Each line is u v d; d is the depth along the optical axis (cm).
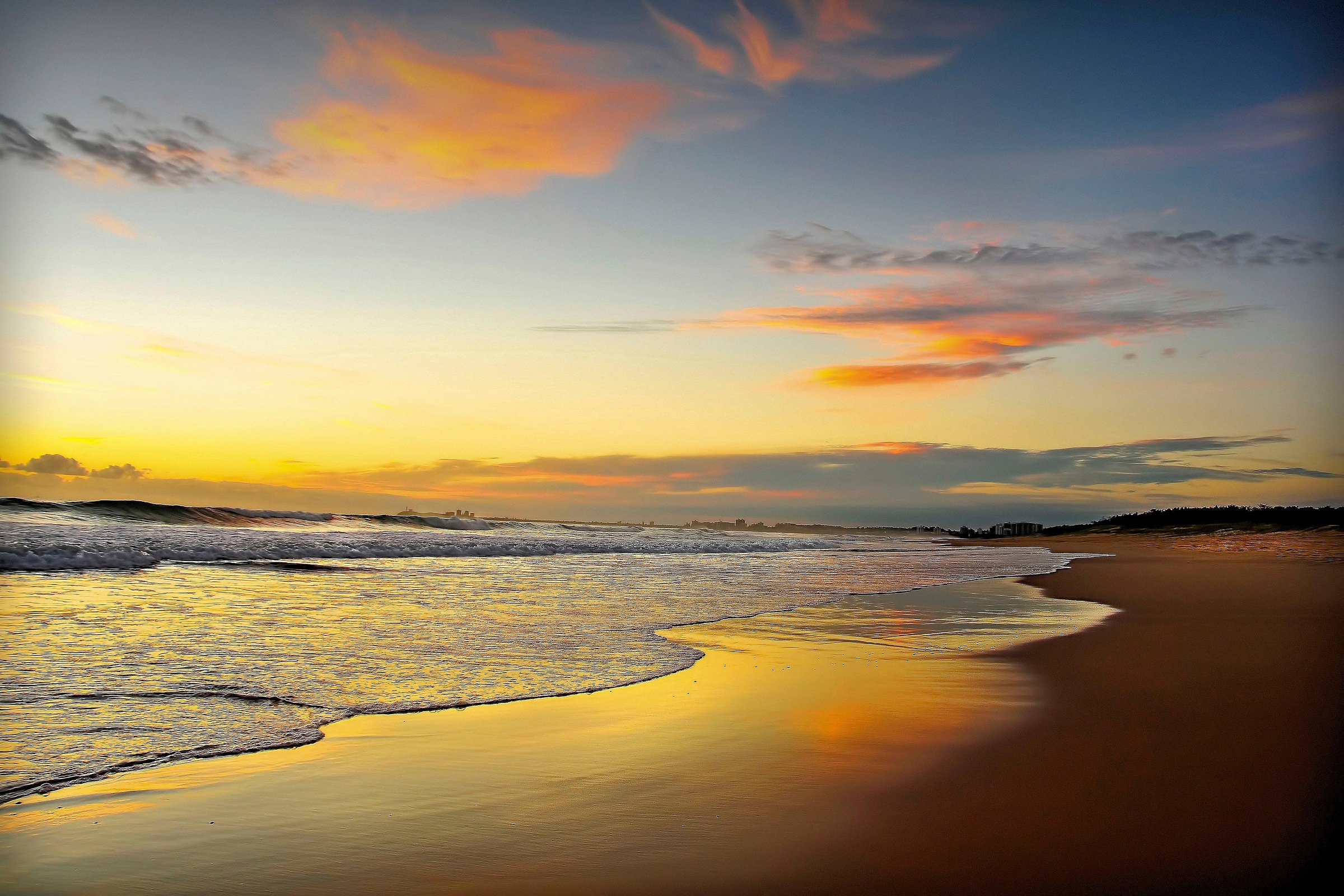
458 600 1436
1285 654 959
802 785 500
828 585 2002
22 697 659
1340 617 1323
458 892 361
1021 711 682
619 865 388
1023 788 490
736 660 932
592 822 441
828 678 825
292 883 368
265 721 629
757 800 475
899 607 1512
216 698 685
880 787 496
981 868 383
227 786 491
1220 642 1050
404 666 841
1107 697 730
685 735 611
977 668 880
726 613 1384
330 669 812
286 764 535
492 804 468
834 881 371
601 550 3481
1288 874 376
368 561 2355
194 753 550
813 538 7794
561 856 398
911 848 406
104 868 379
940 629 1200
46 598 1232
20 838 411
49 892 353
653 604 1477
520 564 2442
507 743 589
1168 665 891
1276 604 1538
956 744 586
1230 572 2484
